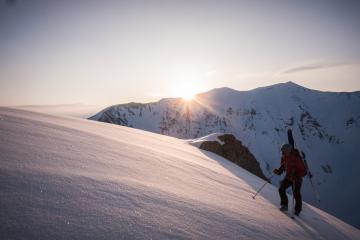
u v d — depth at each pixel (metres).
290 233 4.63
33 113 9.70
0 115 6.52
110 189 3.49
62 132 6.65
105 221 2.64
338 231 6.22
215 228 3.42
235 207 4.91
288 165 6.53
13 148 4.02
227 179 8.46
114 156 5.73
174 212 3.43
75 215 2.58
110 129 12.87
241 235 3.54
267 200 7.27
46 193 2.83
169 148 12.19
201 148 19.38
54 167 3.71
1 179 2.83
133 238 2.51
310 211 7.56
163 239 2.67
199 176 7.07
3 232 2.04
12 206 2.40
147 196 3.68
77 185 3.28
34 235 2.12
